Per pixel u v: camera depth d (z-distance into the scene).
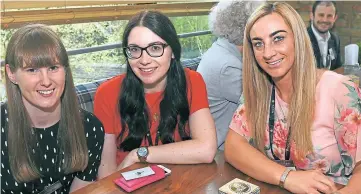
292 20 1.06
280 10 1.07
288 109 1.15
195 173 1.15
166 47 1.23
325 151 1.12
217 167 1.20
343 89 1.09
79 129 1.15
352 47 2.62
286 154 1.18
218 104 1.82
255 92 1.21
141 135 1.38
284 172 1.06
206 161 1.23
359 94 1.10
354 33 3.71
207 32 2.97
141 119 1.38
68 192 1.24
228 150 1.22
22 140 1.07
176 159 1.23
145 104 1.37
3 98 1.15
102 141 1.25
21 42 0.98
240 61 1.78
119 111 1.38
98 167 1.30
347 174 1.13
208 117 1.37
